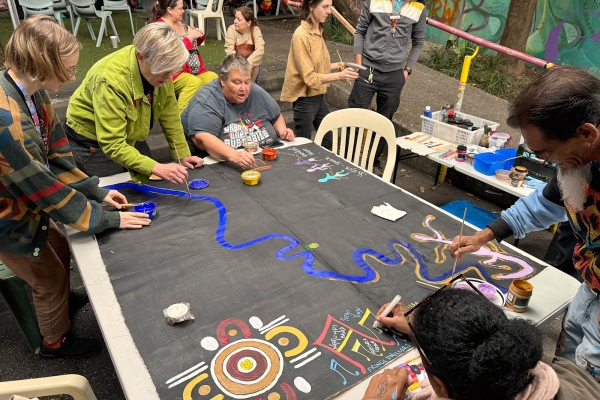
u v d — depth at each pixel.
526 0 5.60
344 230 1.82
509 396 0.77
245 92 2.55
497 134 3.12
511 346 0.75
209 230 1.79
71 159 1.86
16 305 2.03
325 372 1.16
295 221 1.88
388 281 1.52
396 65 3.66
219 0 6.47
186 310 1.32
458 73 5.86
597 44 5.90
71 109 2.24
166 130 2.35
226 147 2.45
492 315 0.80
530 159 2.66
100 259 1.60
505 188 2.57
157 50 1.82
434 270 1.59
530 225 1.56
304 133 3.64
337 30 7.31
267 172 2.35
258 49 4.38
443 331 0.78
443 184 4.09
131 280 1.49
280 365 1.17
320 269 1.56
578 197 1.17
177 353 1.20
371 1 3.55
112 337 1.25
